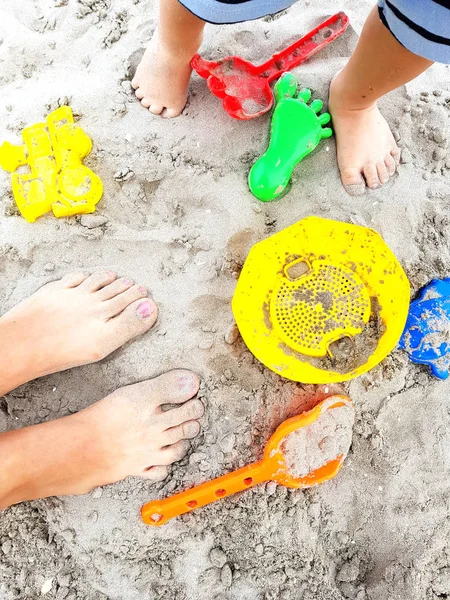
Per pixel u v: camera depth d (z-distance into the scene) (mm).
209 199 1472
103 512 1399
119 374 1436
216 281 1446
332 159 1488
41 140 1451
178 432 1399
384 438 1431
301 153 1411
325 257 1404
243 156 1483
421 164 1533
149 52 1444
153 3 1614
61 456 1337
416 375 1459
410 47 1026
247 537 1395
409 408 1446
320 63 1521
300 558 1400
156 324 1443
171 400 1404
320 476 1354
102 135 1490
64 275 1476
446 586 1412
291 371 1347
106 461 1362
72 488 1361
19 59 1585
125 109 1502
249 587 1399
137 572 1401
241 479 1316
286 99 1414
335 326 1377
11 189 1477
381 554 1409
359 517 1419
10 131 1526
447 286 1456
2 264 1477
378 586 1394
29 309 1395
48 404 1447
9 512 1427
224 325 1428
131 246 1477
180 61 1389
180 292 1451
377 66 1201
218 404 1416
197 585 1393
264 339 1375
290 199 1477
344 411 1368
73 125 1455
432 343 1418
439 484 1426
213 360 1423
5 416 1459
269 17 1605
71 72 1570
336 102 1411
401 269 1326
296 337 1379
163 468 1399
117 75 1543
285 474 1339
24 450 1319
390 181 1500
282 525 1398
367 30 1151
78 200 1429
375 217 1478
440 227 1513
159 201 1482
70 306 1406
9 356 1345
